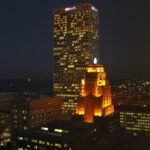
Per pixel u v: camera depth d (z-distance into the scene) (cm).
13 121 17488
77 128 12100
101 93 15588
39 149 11056
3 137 17675
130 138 7962
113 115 16038
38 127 12619
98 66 16550
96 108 15200
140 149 6819
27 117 16812
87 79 15975
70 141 10494
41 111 18312
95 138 13212
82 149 11462
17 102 17612
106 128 14625
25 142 11519
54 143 10581
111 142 7575
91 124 13038
